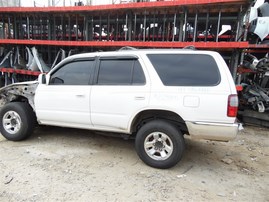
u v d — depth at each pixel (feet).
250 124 22.30
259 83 24.86
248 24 22.06
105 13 25.25
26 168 11.57
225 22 24.70
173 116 11.92
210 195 9.91
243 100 22.39
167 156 11.71
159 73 11.78
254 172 12.32
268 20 23.03
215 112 10.71
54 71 14.28
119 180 10.78
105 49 26.07
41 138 16.03
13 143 14.96
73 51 26.30
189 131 11.28
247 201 9.59
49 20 28.02
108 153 13.92
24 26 32.12
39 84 14.42
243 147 16.07
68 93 13.50
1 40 27.58
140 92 11.89
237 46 18.69
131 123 12.29
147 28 26.43
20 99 15.98
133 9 22.86
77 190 9.83
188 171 12.03
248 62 23.57
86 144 15.24
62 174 11.14
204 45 19.60
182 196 9.71
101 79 12.98
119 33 27.84
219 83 10.78
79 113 13.33
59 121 14.03
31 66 26.05
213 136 10.97
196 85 11.10
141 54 12.28
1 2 31.09
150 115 12.35
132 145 15.33
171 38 25.95
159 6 21.04
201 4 19.75
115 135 13.51
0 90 15.70
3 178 10.53
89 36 27.09
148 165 12.25
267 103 21.40
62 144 15.10
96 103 12.79
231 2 18.84
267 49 26.43
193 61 11.44
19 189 9.72
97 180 10.71
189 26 27.53
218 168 12.57
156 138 11.90
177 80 11.46
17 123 14.89
